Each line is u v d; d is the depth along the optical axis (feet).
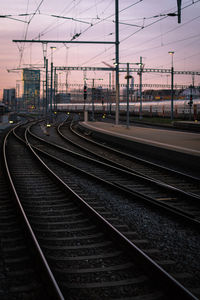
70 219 22.76
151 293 12.82
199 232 19.80
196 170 40.37
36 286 13.26
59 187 32.45
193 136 67.87
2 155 50.14
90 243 18.22
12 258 15.98
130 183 34.24
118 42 82.69
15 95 306.35
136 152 60.59
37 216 23.25
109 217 22.84
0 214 23.63
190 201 26.63
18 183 34.24
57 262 15.61
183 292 11.83
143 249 17.04
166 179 36.01
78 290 13.10
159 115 200.64
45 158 53.16
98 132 86.07
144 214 23.53
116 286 13.37
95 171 41.70
